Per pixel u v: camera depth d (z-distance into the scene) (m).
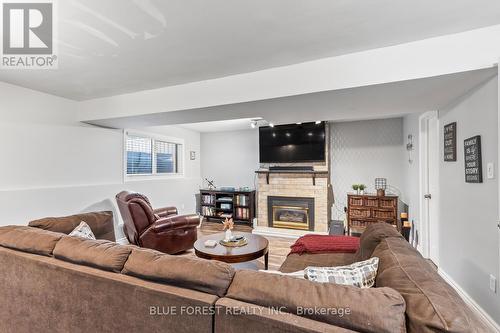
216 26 1.69
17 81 2.69
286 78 2.34
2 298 1.65
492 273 1.86
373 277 1.25
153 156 4.87
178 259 1.22
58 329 1.43
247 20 1.63
